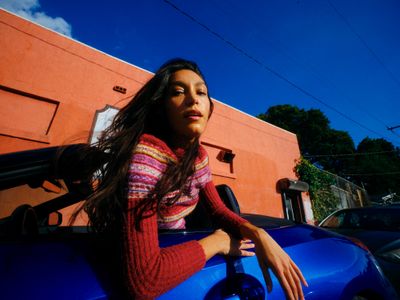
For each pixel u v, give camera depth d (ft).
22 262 2.28
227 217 3.46
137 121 2.91
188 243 2.56
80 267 2.38
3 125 13.51
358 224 12.44
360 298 4.44
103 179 2.70
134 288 1.96
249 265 3.22
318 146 107.04
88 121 16.56
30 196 3.43
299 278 2.78
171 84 3.06
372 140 132.98
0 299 1.95
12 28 15.12
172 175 2.70
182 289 2.56
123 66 19.49
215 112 26.40
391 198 95.86
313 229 4.98
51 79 15.80
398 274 7.78
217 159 25.25
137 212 2.20
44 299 2.05
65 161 3.02
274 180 30.40
